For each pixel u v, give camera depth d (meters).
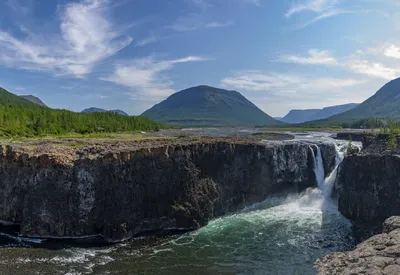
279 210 75.94
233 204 76.00
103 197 60.75
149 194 64.81
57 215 58.22
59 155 62.50
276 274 45.22
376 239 35.66
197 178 72.06
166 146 71.25
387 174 65.19
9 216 62.94
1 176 64.75
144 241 57.00
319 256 51.09
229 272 45.53
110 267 45.88
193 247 54.25
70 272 43.78
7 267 44.75
